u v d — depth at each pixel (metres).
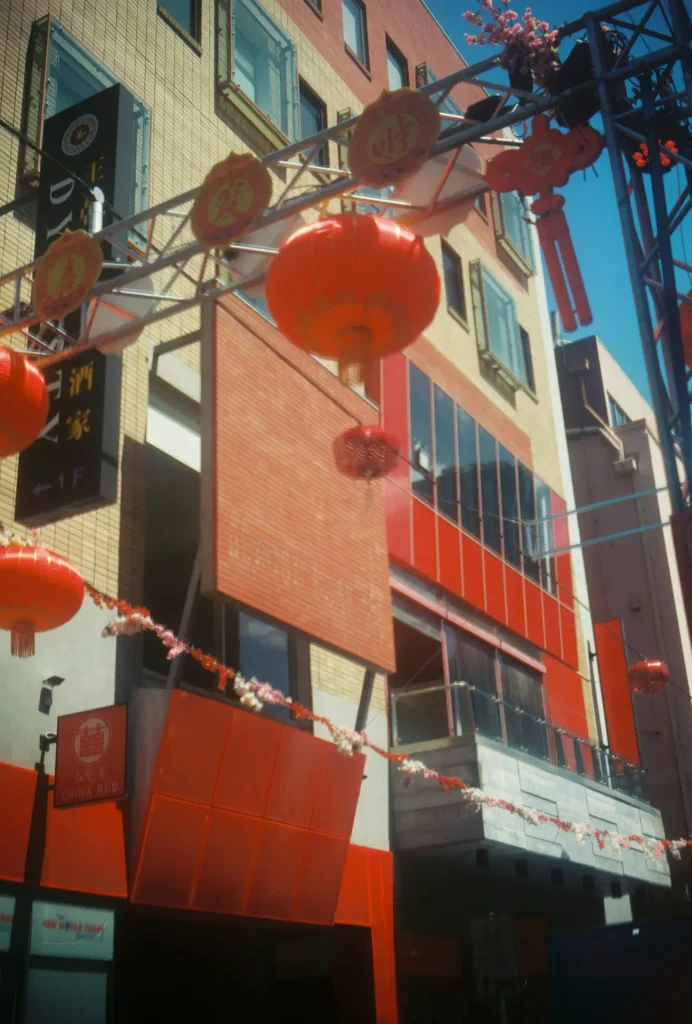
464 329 22.67
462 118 8.65
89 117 12.84
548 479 24.36
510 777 16.17
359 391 17.97
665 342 7.74
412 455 18.33
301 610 13.55
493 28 8.27
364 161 7.68
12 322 9.54
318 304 6.44
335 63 21.91
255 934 15.20
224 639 13.98
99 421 10.57
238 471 13.04
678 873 24.97
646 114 8.02
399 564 17.34
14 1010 9.77
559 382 31.83
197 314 15.50
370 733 15.97
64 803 10.21
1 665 10.60
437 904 16.83
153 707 11.47
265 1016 14.80
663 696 26.94
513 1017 18.42
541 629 21.20
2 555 8.74
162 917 12.31
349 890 14.41
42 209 12.49
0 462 11.34
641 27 8.12
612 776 20.53
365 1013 14.27
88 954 10.59
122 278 9.44
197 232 8.20
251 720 12.36
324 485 14.84
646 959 15.72
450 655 17.95
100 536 12.48
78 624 11.69
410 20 25.77
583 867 17.66
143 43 16.44
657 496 29.27
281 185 18.45
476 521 19.86
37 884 10.12
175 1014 14.07
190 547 14.16
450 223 8.62
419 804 15.75
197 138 16.86
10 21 14.08
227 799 12.09
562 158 7.91
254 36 19.67
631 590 28.41
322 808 13.61
